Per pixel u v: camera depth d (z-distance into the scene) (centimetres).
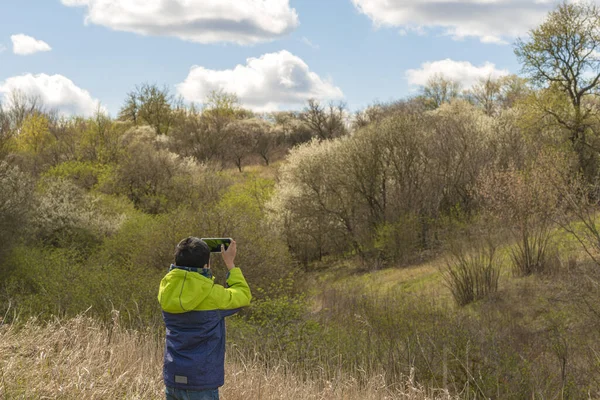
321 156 3228
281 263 1775
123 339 536
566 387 742
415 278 2066
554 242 1630
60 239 2194
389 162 2970
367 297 1486
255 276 1703
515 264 1636
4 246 1480
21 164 3547
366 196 3027
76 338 499
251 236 1759
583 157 2539
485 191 1794
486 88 5566
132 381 427
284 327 890
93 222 2406
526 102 2838
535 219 1625
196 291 284
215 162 5350
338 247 3219
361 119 6319
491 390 669
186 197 3319
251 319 1109
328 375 587
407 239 2720
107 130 3766
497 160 2725
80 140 3772
